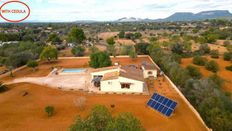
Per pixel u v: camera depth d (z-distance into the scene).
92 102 32.94
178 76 42.91
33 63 55.94
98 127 16.05
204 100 29.67
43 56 63.94
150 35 149.25
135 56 69.25
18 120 27.05
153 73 47.97
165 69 52.31
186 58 74.88
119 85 38.50
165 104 29.62
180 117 28.20
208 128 24.70
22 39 114.25
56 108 30.64
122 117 15.88
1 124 25.94
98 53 54.88
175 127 25.41
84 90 39.34
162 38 127.06
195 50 89.56
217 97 30.14
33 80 46.56
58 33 154.50
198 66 64.00
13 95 36.19
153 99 31.78
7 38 108.75
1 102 33.00
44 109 30.33
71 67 60.03
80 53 77.75
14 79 47.69
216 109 26.17
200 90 33.56
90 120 16.19
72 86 41.94
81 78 48.25
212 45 104.00
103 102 32.97
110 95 36.66
